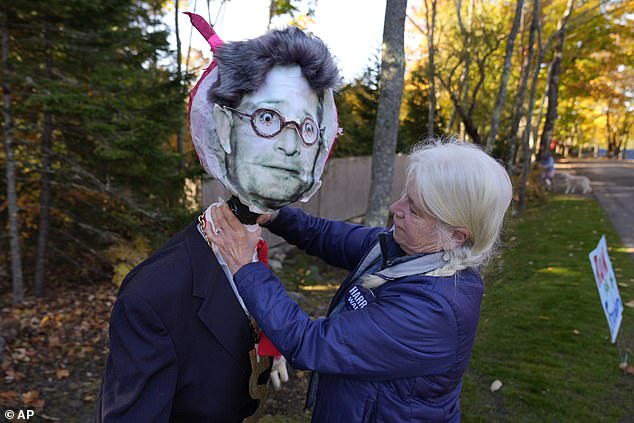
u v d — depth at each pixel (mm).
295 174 974
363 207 11086
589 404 2885
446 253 1187
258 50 937
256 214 1065
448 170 1134
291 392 3252
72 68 4691
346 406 1194
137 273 1069
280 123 942
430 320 1094
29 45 4324
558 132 35562
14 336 3818
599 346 3658
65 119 4715
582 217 9719
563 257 6402
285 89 948
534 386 3096
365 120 12031
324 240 1622
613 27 13852
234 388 1115
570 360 3451
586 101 27188
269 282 1106
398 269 1206
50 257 5508
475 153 1186
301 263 6816
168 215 5223
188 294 1029
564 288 5039
